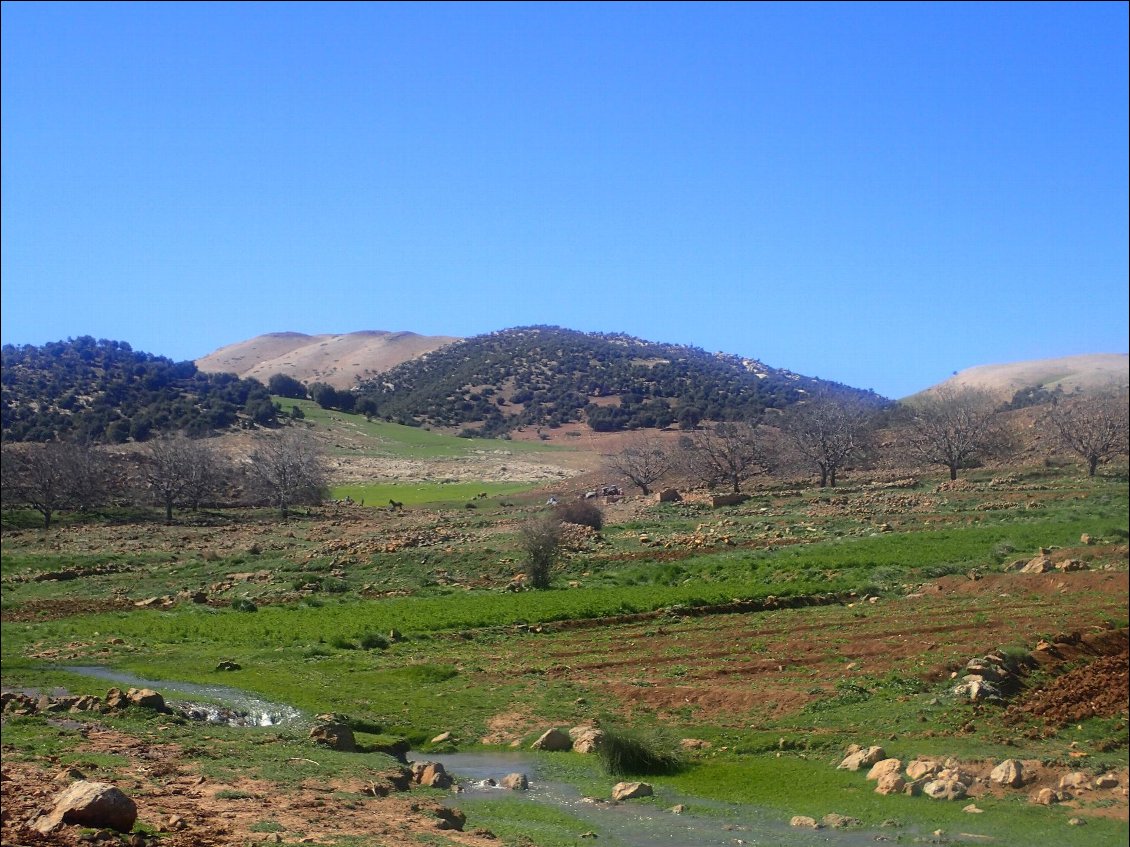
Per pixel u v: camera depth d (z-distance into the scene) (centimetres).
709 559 6438
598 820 2291
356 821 2038
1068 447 10662
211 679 3875
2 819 1733
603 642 4362
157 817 1886
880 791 2406
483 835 2070
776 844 2109
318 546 8119
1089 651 3588
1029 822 2166
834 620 4422
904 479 10219
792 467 11112
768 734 2925
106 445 15425
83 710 3084
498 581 6328
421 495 13488
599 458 17312
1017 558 5603
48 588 6844
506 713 3306
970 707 2986
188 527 10306
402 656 4284
